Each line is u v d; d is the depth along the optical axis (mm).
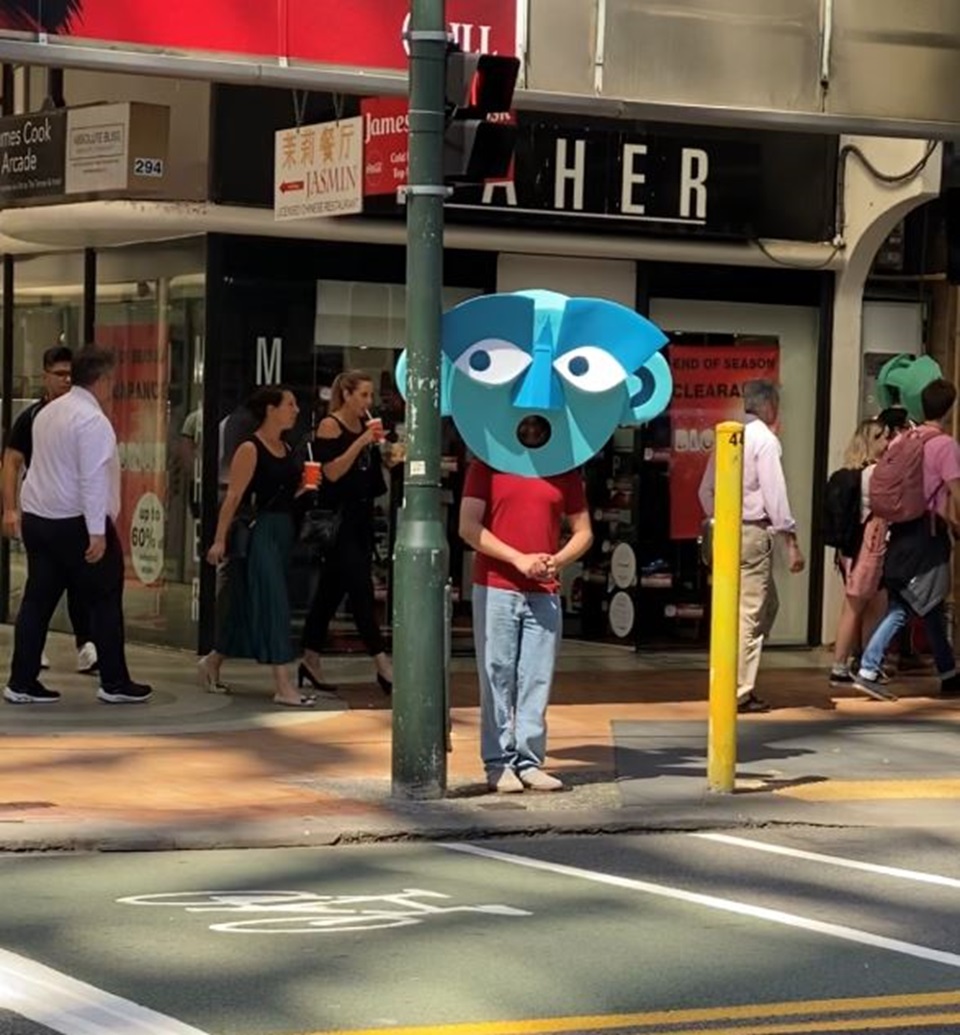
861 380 19672
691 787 12492
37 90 18891
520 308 11875
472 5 14328
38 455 14898
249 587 15297
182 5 13219
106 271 18703
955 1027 7387
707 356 19125
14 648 15102
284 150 15711
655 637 19156
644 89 14844
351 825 11023
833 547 17609
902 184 18438
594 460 19031
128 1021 7207
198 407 17469
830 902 9602
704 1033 7250
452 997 7656
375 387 17859
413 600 11773
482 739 12227
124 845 10570
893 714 15969
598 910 9266
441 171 11586
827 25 15406
